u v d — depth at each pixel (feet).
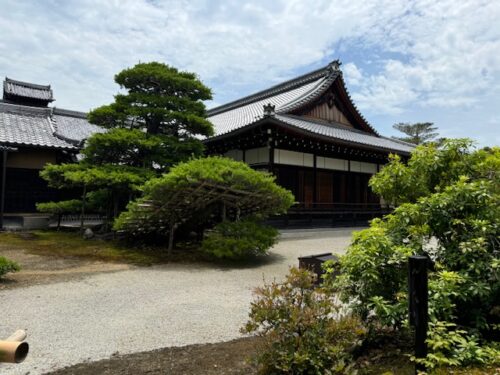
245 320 15.71
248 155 55.98
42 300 18.39
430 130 142.72
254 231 30.19
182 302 18.37
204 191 28.37
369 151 61.26
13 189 50.96
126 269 26.50
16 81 81.61
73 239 40.19
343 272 12.25
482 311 10.72
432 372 8.12
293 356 8.89
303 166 56.24
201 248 29.89
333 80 67.31
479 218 11.27
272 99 77.92
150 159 38.50
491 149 14.64
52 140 53.52
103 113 38.70
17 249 33.91
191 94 41.75
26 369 10.98
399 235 12.47
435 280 10.35
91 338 13.57
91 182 33.71
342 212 58.75
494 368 8.21
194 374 10.56
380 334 11.96
